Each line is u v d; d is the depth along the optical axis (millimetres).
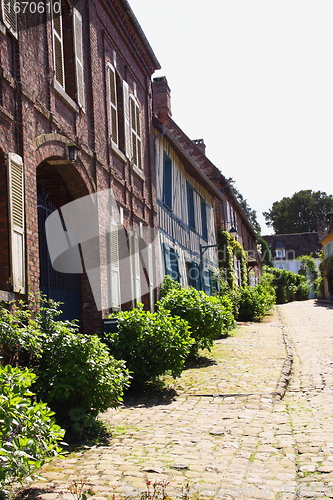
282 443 5488
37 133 7297
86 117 9672
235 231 24438
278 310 33188
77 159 8914
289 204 75312
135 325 8492
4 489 3779
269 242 70000
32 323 6188
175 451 5301
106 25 11219
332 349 12992
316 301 43219
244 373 9844
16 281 6273
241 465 4812
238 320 23594
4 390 3975
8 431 3725
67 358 5945
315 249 67250
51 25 8109
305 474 4520
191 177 19734
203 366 10781
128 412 7156
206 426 6332
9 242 6211
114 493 4074
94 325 9594
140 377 8305
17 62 6824
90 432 5977
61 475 4531
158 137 14836
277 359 11469
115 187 11141
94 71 10258
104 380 6020
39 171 9547
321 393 8023
